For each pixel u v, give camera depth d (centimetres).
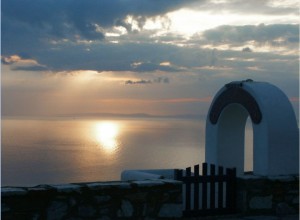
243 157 894
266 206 720
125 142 17250
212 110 902
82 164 8756
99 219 595
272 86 787
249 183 710
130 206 614
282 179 726
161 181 644
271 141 731
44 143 15538
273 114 740
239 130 893
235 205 723
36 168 7906
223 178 718
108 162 9206
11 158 9731
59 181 6325
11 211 546
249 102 781
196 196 694
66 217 577
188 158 10138
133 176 917
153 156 10594
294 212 735
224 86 865
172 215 641
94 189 593
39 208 562
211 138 900
